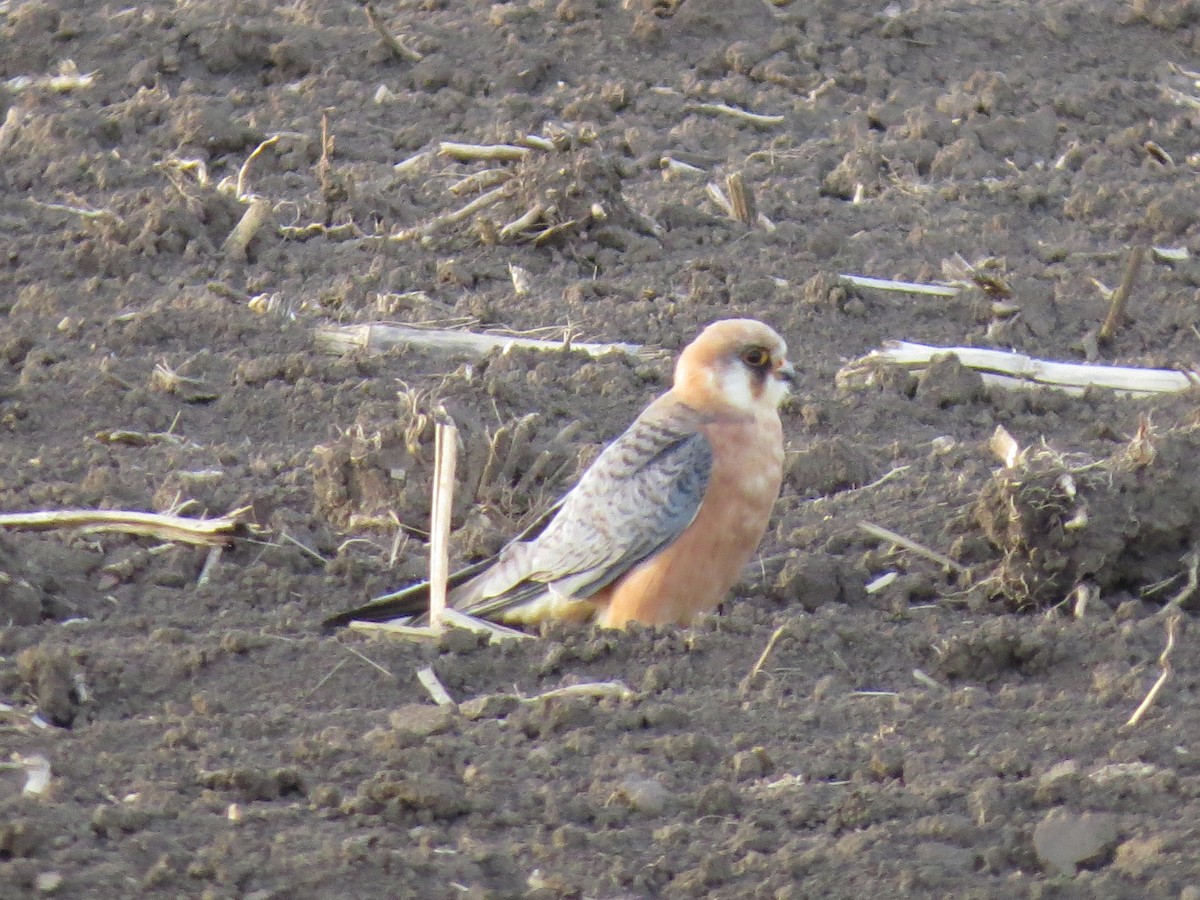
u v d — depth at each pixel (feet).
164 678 34.99
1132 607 38.40
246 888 27.55
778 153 66.23
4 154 64.80
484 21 75.41
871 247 59.57
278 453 46.75
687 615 38.55
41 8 74.49
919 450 46.91
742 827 29.63
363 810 29.81
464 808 30.07
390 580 40.34
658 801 30.27
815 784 31.19
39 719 33.06
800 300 55.77
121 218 58.70
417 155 65.36
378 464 43.47
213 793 30.17
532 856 28.86
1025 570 39.17
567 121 68.33
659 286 56.44
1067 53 75.66
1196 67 75.51
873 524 42.52
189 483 44.11
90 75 70.79
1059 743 32.50
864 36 75.31
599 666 36.01
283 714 33.76
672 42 74.33
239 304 54.49
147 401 48.80
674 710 33.27
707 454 37.76
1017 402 49.80
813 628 37.04
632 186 63.87
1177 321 54.80
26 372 49.57
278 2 78.28
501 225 59.26
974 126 68.23
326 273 57.26
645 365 50.93
